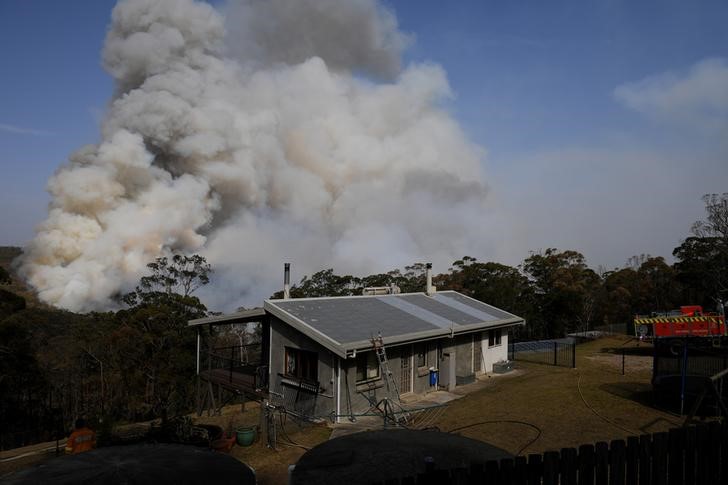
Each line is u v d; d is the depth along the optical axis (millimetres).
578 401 12820
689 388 10938
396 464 4969
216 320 17391
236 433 11828
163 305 32312
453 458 5148
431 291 21859
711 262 37281
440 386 16719
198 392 18281
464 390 16672
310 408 13812
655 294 45375
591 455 5215
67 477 4836
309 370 14164
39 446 15445
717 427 5656
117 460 5297
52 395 30859
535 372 19328
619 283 46844
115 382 29656
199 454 5641
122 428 12523
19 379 27203
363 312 16562
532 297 44219
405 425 12203
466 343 18344
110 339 29578
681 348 11562
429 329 15875
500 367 19578
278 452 10805
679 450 5496
